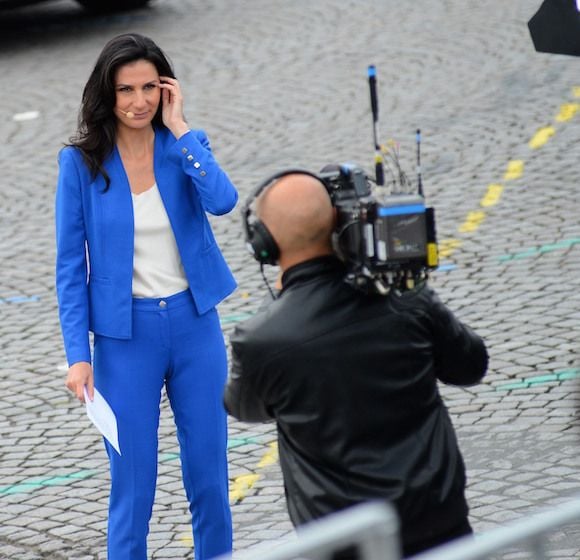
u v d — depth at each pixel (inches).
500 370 962.7
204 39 2080.5
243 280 1208.8
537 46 779.4
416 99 1676.9
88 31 2220.7
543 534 373.1
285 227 490.6
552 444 837.2
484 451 838.5
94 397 630.5
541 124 1531.7
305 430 482.6
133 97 618.8
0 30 2289.6
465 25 1988.2
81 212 636.1
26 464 902.4
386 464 479.5
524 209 1296.8
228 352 1037.8
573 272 1133.1
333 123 1622.8
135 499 644.7
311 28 2080.5
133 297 639.8
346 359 479.8
